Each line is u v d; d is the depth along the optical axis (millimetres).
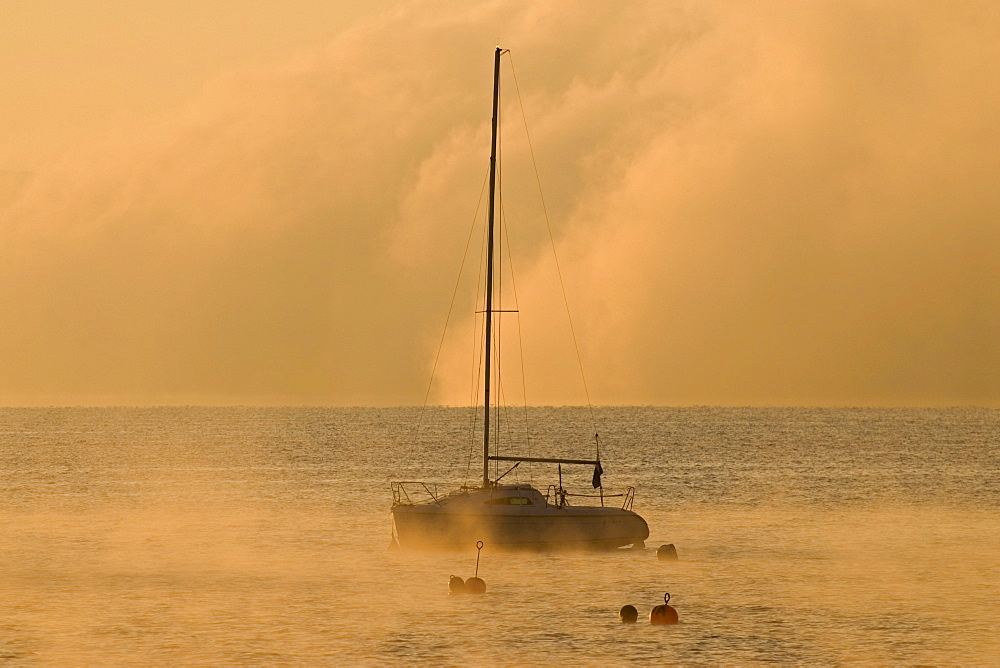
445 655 129625
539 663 126500
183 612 152125
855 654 130625
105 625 144250
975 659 128625
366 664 125625
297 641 135750
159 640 136250
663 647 133500
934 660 128250
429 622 146250
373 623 145500
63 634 139375
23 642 135375
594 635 139250
